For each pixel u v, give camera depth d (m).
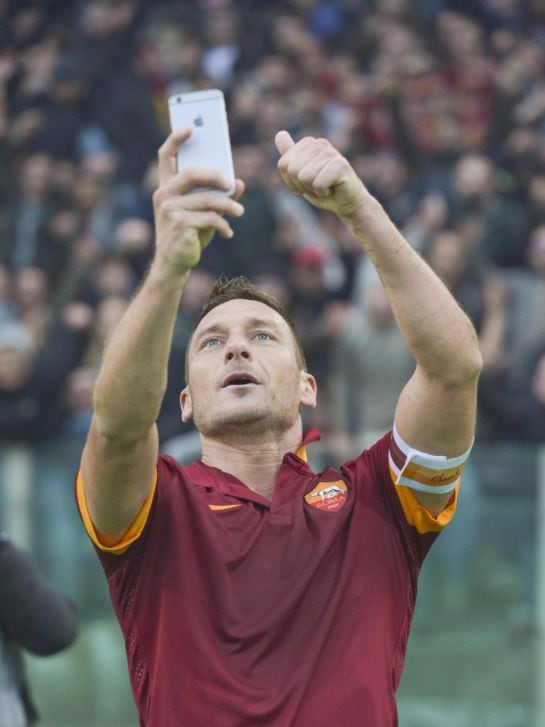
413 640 12.03
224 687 5.10
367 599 5.32
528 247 17.53
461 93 20.16
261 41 20.89
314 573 5.31
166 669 5.21
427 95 19.98
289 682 5.11
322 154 5.08
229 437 5.73
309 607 5.27
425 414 5.34
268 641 5.17
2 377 15.67
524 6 22.42
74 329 16.05
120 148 20.03
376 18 21.45
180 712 5.14
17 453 12.67
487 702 11.89
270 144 18.86
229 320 5.81
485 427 15.31
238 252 17.17
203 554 5.33
